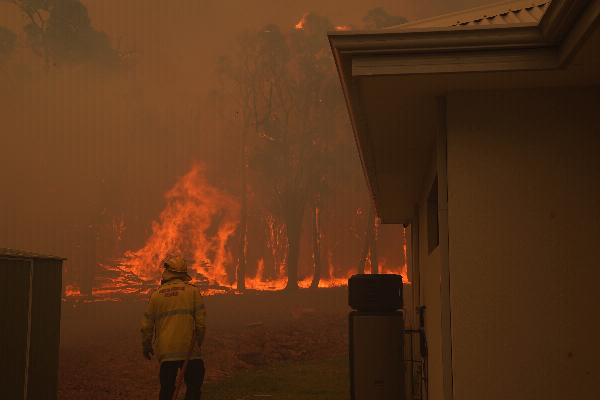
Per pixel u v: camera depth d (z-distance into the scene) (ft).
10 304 16.47
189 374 17.11
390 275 21.36
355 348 20.13
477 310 12.14
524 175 12.44
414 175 23.67
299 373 40.14
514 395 11.82
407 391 23.57
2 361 15.76
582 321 11.87
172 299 17.34
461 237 12.41
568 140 12.42
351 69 12.19
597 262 12.00
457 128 12.76
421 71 11.53
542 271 12.09
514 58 11.30
